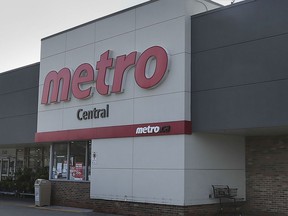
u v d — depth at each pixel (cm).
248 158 1691
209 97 1470
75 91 1917
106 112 1778
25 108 2298
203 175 1521
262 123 1328
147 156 1594
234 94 1406
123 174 1677
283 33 1307
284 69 1294
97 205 1773
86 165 1928
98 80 1809
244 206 1664
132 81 1684
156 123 1573
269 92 1321
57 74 2042
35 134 2167
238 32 1419
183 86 1505
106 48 1828
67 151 2045
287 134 1589
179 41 1540
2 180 2734
